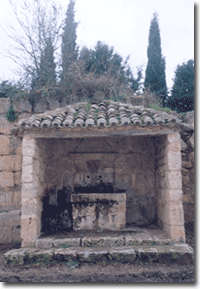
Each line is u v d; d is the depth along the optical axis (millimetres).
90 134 4305
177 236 4211
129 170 5555
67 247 4270
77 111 5078
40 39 7797
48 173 5441
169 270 3801
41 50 7711
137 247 4145
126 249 4094
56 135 4340
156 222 5316
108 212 4820
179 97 8414
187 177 5949
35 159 4512
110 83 7148
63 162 5555
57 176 5492
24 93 6473
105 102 5488
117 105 5312
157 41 9914
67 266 3986
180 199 4234
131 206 5438
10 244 5676
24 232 4328
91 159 5562
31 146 4367
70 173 5520
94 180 5508
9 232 5766
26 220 4324
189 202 5852
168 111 6672
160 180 4988
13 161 6102
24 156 4355
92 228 4797
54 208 5359
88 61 8539
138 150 5594
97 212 4828
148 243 4254
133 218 5395
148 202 5461
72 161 5559
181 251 3973
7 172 6047
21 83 6848
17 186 6090
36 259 4031
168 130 4316
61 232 4828
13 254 4043
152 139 5621
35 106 6590
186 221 5793
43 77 6969
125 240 4316
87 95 7109
